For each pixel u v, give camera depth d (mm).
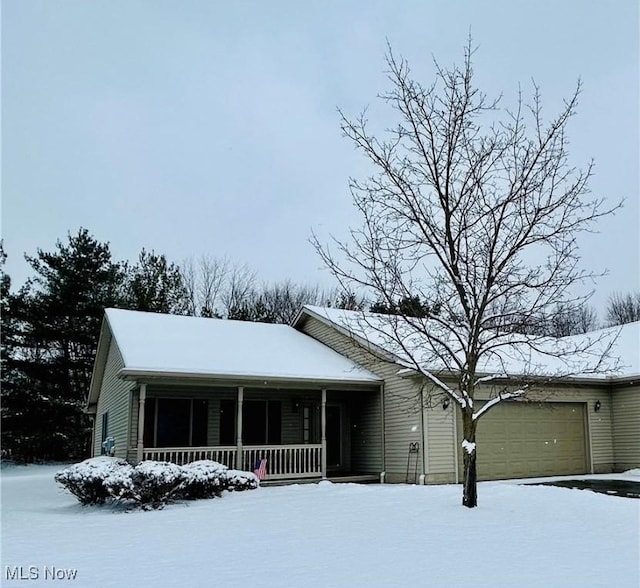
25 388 27594
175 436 15891
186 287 40438
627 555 6148
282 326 20438
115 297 30094
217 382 14438
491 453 15961
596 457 17750
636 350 19172
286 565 5914
